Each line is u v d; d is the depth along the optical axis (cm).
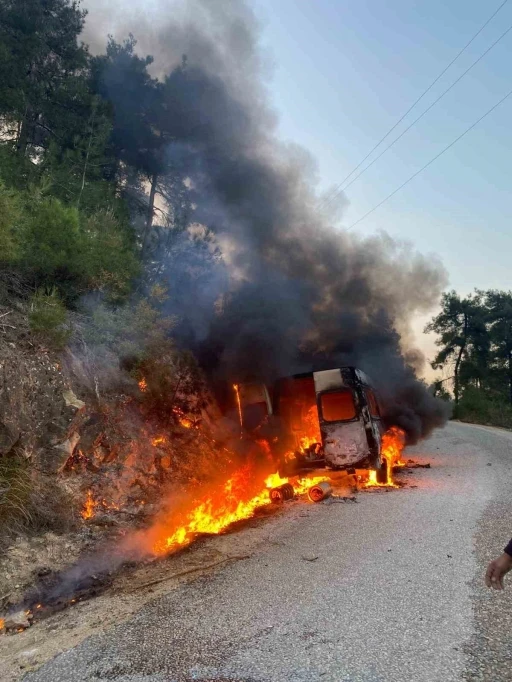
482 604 344
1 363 543
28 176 890
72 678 286
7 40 1109
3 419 516
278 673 271
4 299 638
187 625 344
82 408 591
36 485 525
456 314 4878
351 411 855
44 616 391
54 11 1248
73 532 516
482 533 521
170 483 710
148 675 279
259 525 629
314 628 324
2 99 1018
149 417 790
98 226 830
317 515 661
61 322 630
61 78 1217
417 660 274
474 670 260
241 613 358
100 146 1101
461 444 1514
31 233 684
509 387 4788
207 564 481
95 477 612
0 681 292
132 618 365
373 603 358
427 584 388
